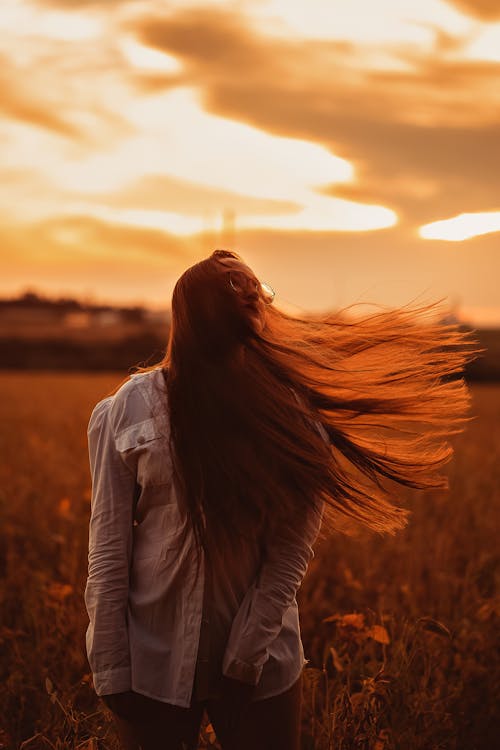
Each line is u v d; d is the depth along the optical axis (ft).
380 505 7.43
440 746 10.71
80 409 62.23
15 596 16.31
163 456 6.91
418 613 14.29
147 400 7.07
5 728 10.97
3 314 309.83
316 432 7.38
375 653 13.17
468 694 12.23
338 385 7.57
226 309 7.00
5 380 153.79
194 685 6.86
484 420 63.62
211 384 6.88
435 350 8.35
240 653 6.78
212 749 9.25
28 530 21.24
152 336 276.21
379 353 8.28
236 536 6.84
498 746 11.58
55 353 264.93
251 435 6.89
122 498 7.07
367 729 9.36
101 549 6.99
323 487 7.04
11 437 43.68
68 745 8.84
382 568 18.11
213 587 6.90
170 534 6.94
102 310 306.35
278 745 7.09
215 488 6.79
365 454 7.99
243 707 6.95
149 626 6.99
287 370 7.30
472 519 22.88
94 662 6.90
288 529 7.02
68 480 26.91
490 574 17.43
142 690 6.87
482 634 13.34
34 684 12.13
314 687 10.52
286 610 7.03
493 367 190.80
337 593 16.51
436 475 8.27
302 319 8.20
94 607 6.92
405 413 7.89
